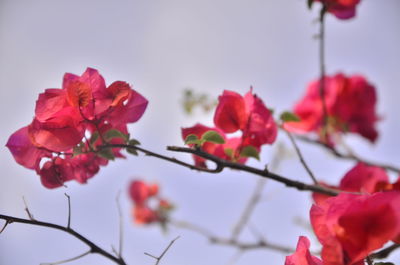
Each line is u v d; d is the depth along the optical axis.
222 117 0.66
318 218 0.57
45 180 0.62
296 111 0.88
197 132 0.66
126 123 0.62
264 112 0.66
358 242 0.56
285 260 0.58
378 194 0.56
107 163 0.63
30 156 0.62
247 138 0.66
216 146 0.66
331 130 0.86
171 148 0.61
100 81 0.61
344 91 0.88
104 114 0.62
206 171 0.61
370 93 0.88
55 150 0.60
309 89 0.88
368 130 0.88
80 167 0.63
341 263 0.56
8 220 0.58
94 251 0.60
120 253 0.60
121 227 0.61
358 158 0.80
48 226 0.59
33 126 0.60
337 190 0.65
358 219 0.56
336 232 0.56
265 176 0.63
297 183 0.64
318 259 0.59
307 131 0.87
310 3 0.75
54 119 0.60
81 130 0.61
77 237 0.59
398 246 0.63
